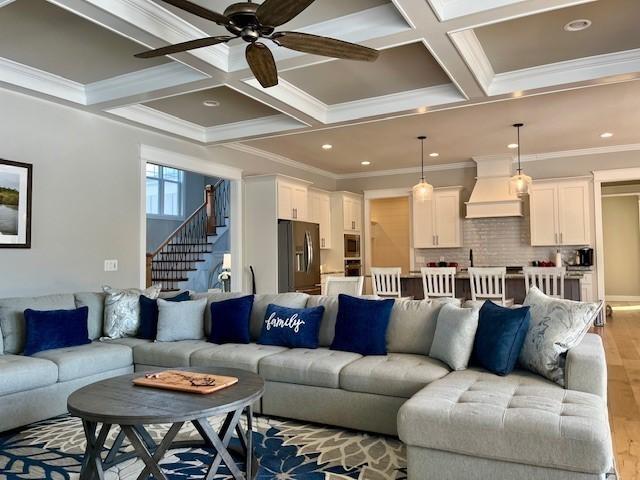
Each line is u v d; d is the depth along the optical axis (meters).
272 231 7.03
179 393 2.46
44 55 3.95
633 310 9.23
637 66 4.04
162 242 11.22
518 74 4.42
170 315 4.19
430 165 8.68
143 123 5.32
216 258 9.85
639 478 2.44
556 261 7.45
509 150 7.52
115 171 5.20
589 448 1.93
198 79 4.09
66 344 3.89
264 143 6.94
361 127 6.09
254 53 2.73
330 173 9.48
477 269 5.47
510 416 2.12
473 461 2.17
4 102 4.22
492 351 2.87
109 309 4.38
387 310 3.57
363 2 3.22
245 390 2.49
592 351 2.62
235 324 4.02
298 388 3.31
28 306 3.93
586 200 7.46
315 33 3.49
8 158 4.23
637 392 3.95
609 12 3.39
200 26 3.45
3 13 3.25
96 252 4.97
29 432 3.25
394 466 2.65
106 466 2.61
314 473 2.59
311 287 7.44
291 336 3.76
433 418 2.24
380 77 4.51
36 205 4.45
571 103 5.20
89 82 4.55
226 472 2.62
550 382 2.64
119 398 2.37
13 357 3.51
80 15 2.96
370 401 3.04
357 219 9.39
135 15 3.08
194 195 12.08
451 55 3.63
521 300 5.93
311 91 4.86
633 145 7.25
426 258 8.79
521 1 2.88
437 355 3.20
